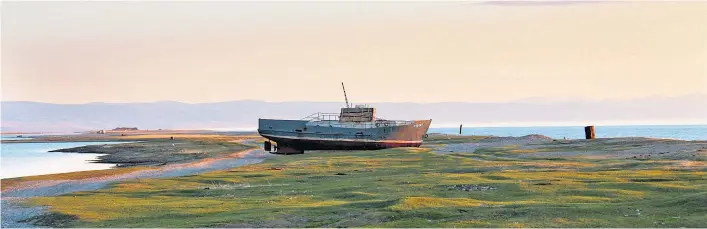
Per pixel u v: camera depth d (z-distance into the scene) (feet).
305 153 424.87
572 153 303.89
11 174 325.62
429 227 108.27
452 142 542.57
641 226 103.09
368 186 172.76
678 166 199.11
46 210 146.20
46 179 243.19
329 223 116.47
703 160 219.20
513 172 198.39
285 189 177.99
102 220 132.05
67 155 511.40
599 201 131.64
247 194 170.30
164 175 253.85
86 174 262.26
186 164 320.50
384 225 111.55
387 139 445.37
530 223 108.47
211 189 185.57
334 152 409.69
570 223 107.34
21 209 151.12
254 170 253.03
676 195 133.90
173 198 167.53
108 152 534.37
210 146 562.66
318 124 444.96
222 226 117.80
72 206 152.05
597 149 320.70
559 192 145.59
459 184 168.45
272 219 122.11
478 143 465.88
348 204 134.72
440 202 132.67
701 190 138.62
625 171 187.83
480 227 106.52
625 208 117.70
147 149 543.39
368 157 312.91
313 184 191.21
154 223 124.67
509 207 123.13
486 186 161.79
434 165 248.32
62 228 126.62
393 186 170.09
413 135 463.01
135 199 167.32
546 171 200.34
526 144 405.18
